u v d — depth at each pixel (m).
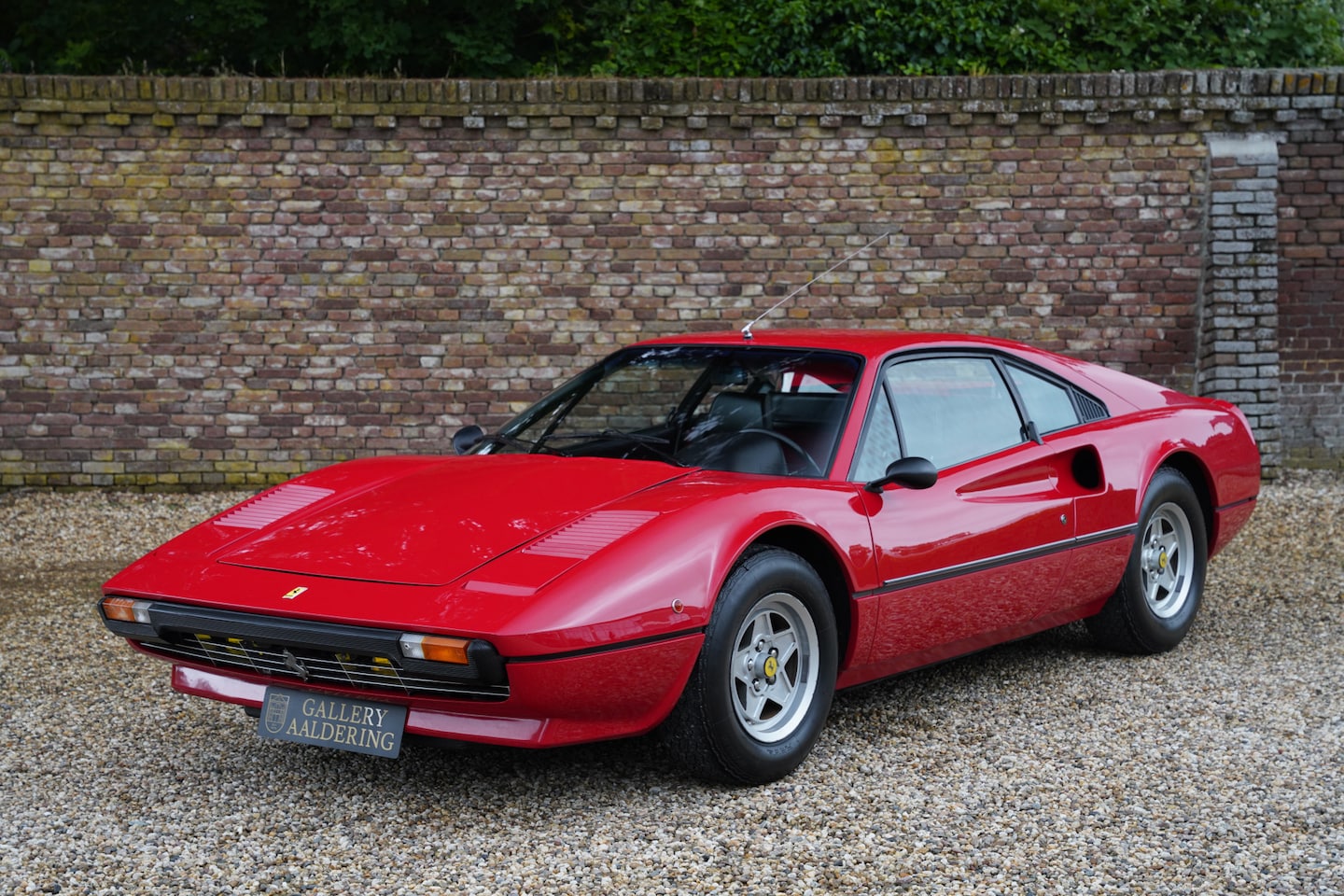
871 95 8.92
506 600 3.04
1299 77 8.98
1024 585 4.33
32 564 7.01
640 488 3.62
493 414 8.98
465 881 2.94
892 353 4.23
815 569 3.76
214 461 8.89
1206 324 9.07
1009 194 9.02
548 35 12.97
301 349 8.86
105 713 4.37
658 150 8.89
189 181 8.71
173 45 13.02
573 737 3.20
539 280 8.92
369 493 3.80
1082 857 3.06
